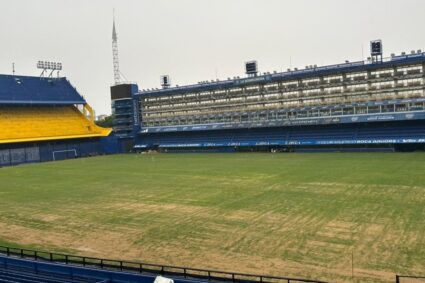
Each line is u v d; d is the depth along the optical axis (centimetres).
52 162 9531
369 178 4719
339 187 4275
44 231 3212
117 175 6306
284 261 2303
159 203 4012
